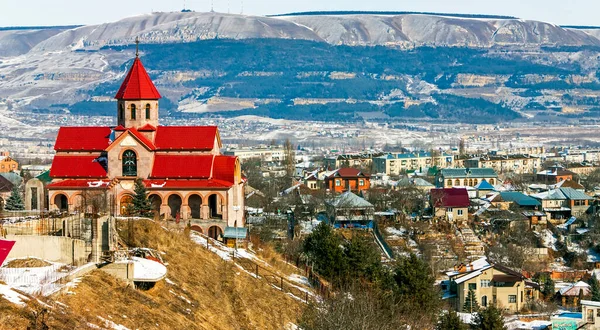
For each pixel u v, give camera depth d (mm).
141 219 157750
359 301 135500
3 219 142500
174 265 141125
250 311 139000
